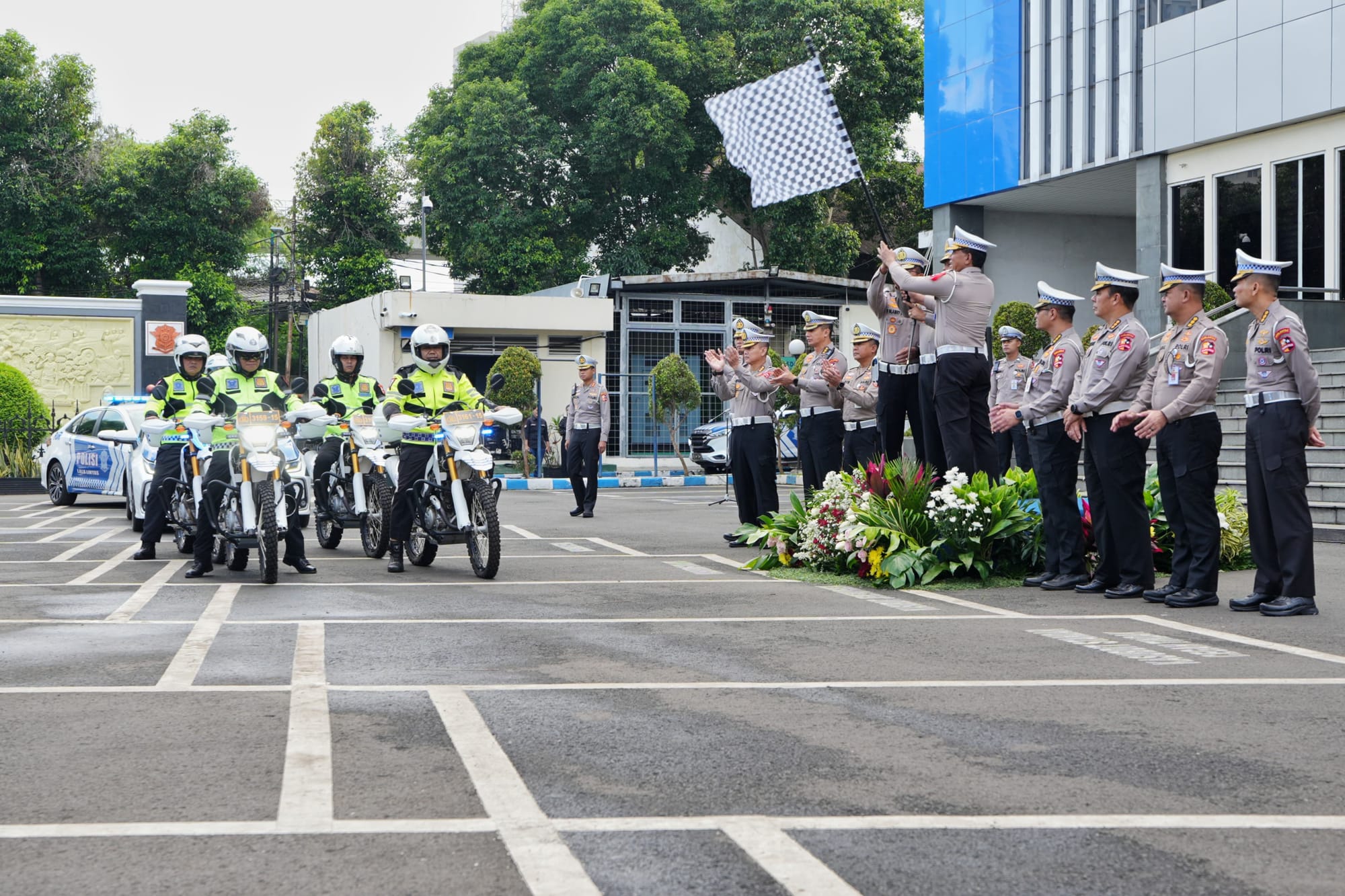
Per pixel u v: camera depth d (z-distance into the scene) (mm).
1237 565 13781
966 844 4922
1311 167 27656
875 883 4520
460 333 44312
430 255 76688
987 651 9086
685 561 15367
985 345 13445
